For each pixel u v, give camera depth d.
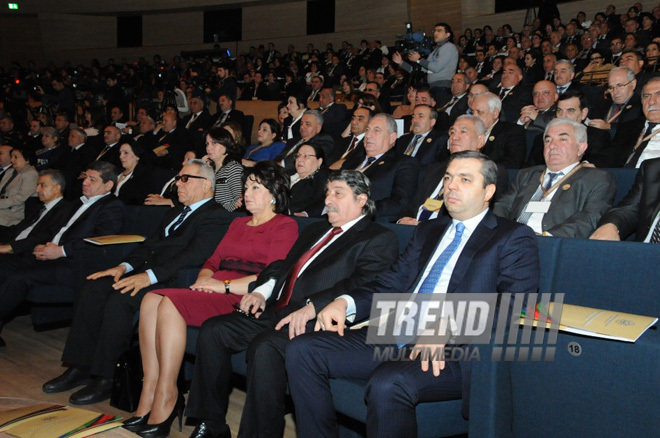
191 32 16.78
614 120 4.55
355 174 2.56
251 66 12.98
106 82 11.78
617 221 2.51
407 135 4.61
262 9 15.91
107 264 3.43
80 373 3.04
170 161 6.32
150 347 2.61
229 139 4.28
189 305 2.61
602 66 7.28
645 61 6.43
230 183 4.06
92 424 1.95
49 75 14.59
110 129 6.54
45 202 4.27
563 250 2.18
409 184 3.76
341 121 6.69
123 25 17.38
